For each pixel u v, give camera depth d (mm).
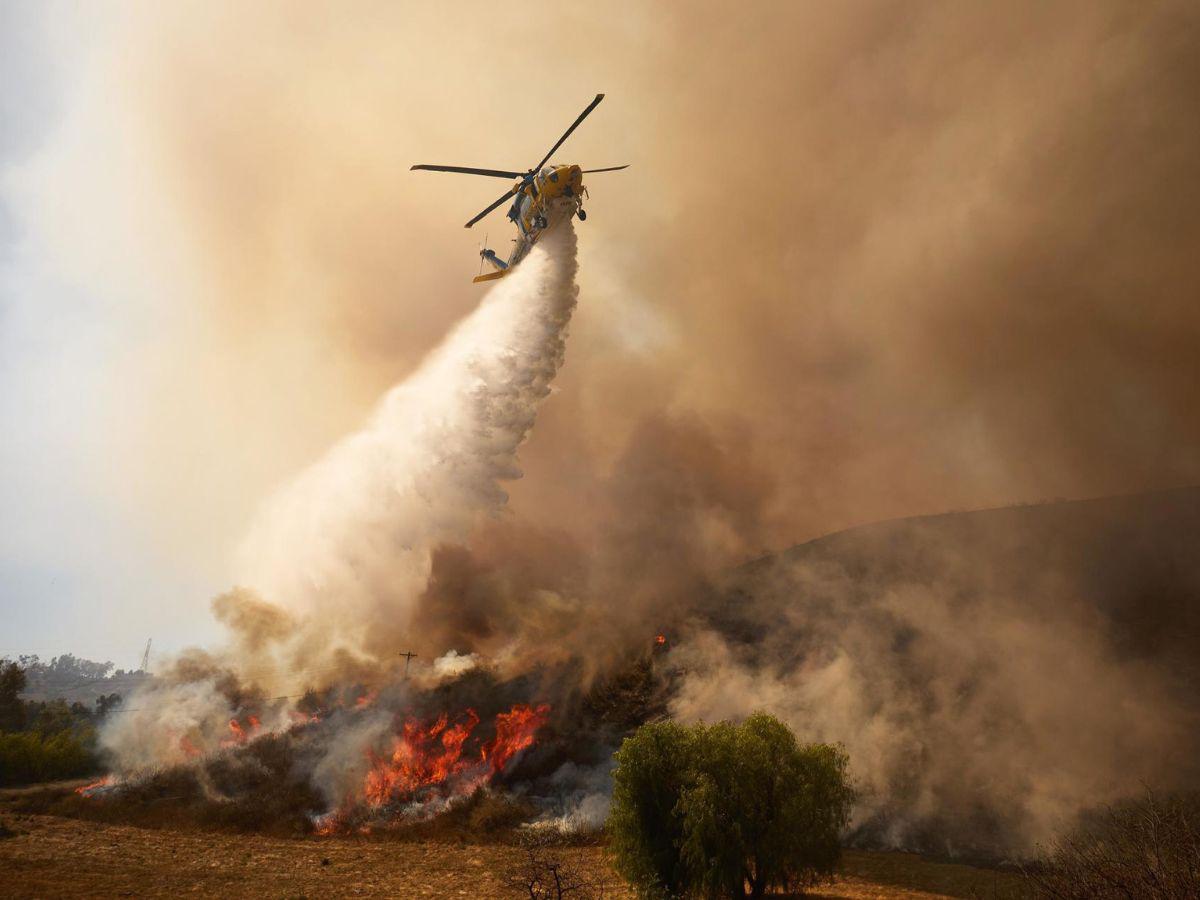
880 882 22125
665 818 18531
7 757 46531
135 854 25219
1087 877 9422
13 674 75812
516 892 20859
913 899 19703
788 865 18016
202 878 21438
